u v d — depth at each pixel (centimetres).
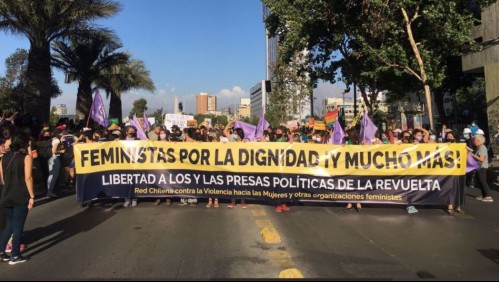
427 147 1000
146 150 1053
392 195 1004
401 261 631
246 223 877
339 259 639
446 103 6322
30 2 1995
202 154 1041
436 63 2088
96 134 1451
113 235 787
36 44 2109
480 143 1200
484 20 2756
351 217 944
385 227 849
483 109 5300
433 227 853
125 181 1055
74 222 899
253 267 602
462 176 993
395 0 1848
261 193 1028
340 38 2369
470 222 899
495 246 715
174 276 565
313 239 754
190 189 1047
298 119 6025
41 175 1498
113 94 3597
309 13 2461
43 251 691
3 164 655
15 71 5197
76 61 2862
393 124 2592
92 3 2164
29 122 1451
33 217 957
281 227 844
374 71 2219
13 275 577
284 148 1023
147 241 741
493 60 2700
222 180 1038
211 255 658
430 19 1906
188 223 877
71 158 1474
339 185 1014
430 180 996
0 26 2080
